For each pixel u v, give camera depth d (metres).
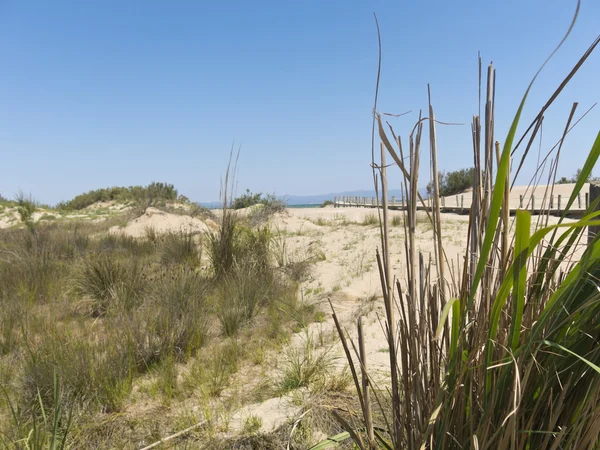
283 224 12.19
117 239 10.16
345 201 41.56
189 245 7.97
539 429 1.09
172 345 3.71
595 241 0.81
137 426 2.60
